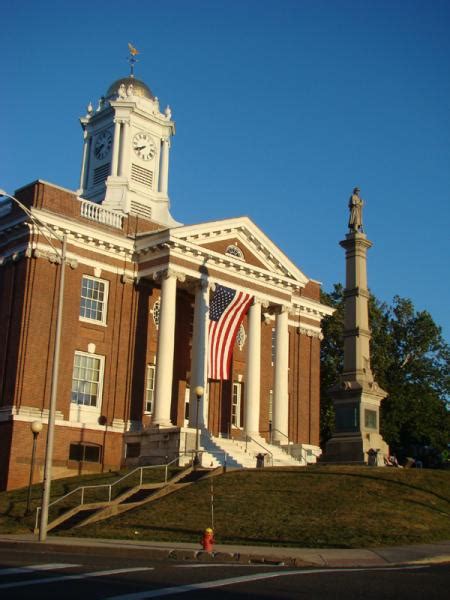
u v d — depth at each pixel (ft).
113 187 176.35
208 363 130.62
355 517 80.89
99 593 36.81
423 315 240.94
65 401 128.06
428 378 238.07
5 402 123.24
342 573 49.93
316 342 180.04
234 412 157.38
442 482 99.76
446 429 230.68
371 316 238.07
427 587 43.60
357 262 118.01
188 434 126.21
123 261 141.90
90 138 187.73
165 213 180.55
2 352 127.03
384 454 112.78
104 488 105.29
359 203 120.98
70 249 134.21
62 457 125.29
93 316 136.77
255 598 37.01
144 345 142.20
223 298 136.05
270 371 164.35
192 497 93.71
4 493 113.09
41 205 131.34
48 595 35.83
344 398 114.11
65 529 85.35
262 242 152.66
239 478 102.73
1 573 44.37
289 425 168.45
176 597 36.17
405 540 72.49
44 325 127.54
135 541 72.79
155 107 188.44
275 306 157.28
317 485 95.35
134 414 137.90
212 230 143.13
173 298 136.36
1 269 133.49
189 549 63.62
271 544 71.00
